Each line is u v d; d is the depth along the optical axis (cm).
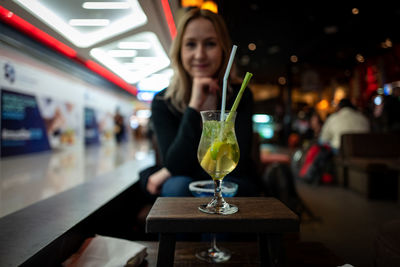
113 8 420
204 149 80
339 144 464
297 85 1365
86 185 197
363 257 189
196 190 100
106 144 1153
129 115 1499
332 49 973
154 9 414
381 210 310
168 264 71
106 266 96
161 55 688
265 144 1647
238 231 69
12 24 406
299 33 856
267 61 1159
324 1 648
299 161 508
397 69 785
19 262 79
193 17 139
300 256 124
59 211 129
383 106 670
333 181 466
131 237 190
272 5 663
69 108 826
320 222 269
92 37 534
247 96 135
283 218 69
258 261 105
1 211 186
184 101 149
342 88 1064
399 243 106
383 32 785
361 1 648
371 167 357
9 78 570
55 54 546
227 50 138
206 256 108
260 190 155
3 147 550
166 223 69
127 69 853
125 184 201
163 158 149
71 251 107
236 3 635
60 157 616
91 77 774
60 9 414
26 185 282
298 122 1309
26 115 626
